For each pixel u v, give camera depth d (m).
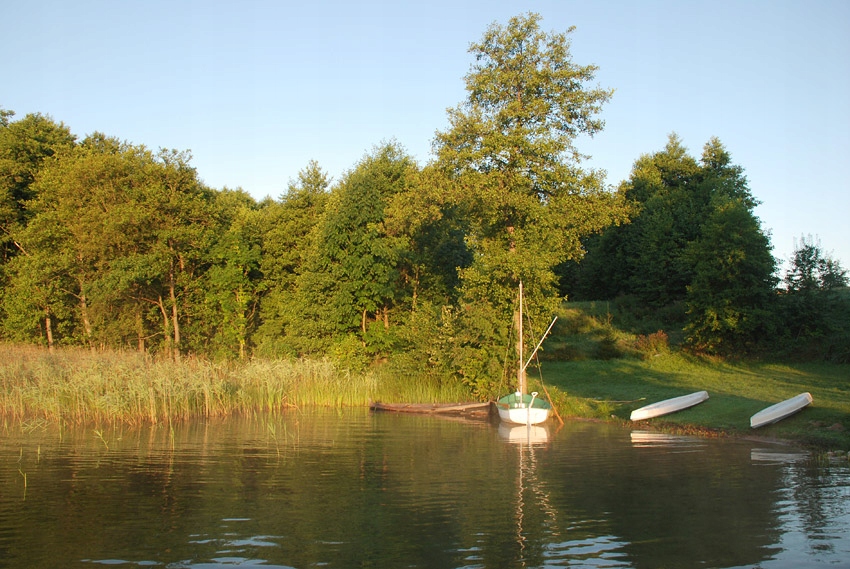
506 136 26.78
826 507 12.08
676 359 36.94
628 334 45.59
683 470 15.24
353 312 38.19
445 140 28.53
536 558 9.59
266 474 14.94
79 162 41.69
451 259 42.25
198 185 46.53
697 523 11.20
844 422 19.66
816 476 14.54
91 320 45.00
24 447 18.16
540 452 17.64
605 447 18.42
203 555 9.72
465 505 12.33
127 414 22.88
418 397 29.12
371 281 38.12
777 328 36.03
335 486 13.80
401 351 35.31
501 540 10.37
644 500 12.63
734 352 36.66
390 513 11.81
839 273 36.88
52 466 15.70
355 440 19.69
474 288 27.48
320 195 47.38
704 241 38.34
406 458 16.83
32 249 45.28
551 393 26.36
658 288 51.75
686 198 56.06
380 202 38.88
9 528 10.98
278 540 10.37
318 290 38.12
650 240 52.91
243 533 10.73
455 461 16.45
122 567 9.27
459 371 28.09
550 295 28.31
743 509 11.99
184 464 16.00
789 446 18.31
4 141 49.34
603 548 10.00
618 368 35.62
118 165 41.25
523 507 12.18
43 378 23.69
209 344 44.47
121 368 24.56
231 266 42.84
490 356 27.14
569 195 28.28
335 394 29.25
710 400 25.36
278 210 47.44
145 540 10.38
